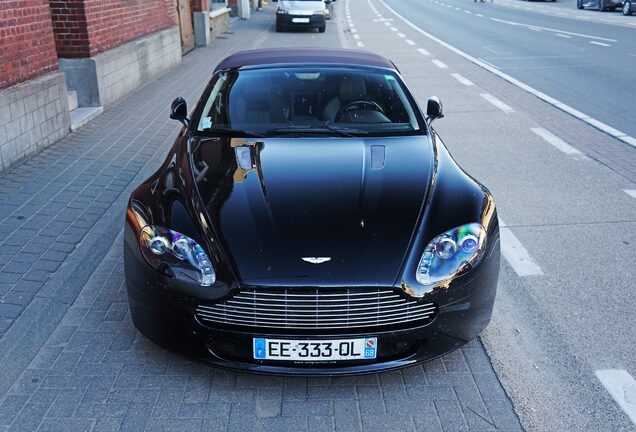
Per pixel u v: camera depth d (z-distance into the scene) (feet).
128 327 12.70
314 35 73.97
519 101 36.09
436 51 60.13
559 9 122.83
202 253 10.43
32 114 23.82
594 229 17.79
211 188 11.77
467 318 10.80
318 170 12.38
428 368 11.43
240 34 72.69
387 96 15.35
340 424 10.01
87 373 11.23
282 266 10.12
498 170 23.16
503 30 81.61
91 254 15.85
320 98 15.11
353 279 10.02
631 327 12.82
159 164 23.41
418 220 10.98
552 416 10.19
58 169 22.44
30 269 14.92
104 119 30.45
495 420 10.10
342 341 10.20
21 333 12.36
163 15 45.96
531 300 13.89
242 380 11.08
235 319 10.23
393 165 12.71
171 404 10.44
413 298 10.19
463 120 31.35
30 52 24.34
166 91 37.88
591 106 34.63
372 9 129.59
